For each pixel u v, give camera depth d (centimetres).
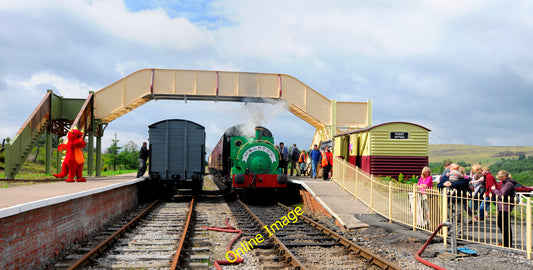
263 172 1727
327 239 934
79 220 910
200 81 2298
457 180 955
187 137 1852
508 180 835
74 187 1155
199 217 1293
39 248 693
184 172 1830
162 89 2269
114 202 1266
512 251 792
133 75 2266
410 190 1025
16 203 684
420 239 880
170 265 700
